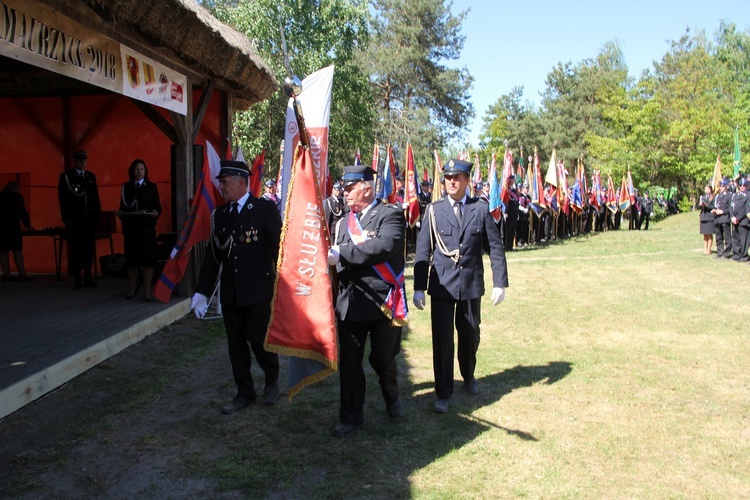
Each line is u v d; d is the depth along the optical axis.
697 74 40.94
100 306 8.06
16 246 10.41
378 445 4.53
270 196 12.84
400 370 6.41
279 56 21.36
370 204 4.78
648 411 5.14
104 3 6.00
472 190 17.52
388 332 4.78
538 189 20.95
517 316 8.87
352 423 4.74
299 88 4.37
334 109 24.48
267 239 5.23
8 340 6.25
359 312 4.64
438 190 17.95
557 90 57.44
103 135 11.68
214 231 5.25
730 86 42.66
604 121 50.00
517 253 18.05
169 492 3.87
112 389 5.63
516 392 5.64
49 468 4.15
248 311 5.23
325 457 4.34
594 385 5.81
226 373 6.20
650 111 37.34
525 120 52.03
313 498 3.78
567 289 11.26
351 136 25.19
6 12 5.17
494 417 5.05
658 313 9.02
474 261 5.33
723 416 5.04
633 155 37.38
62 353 5.76
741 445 4.48
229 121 10.56
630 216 29.09
